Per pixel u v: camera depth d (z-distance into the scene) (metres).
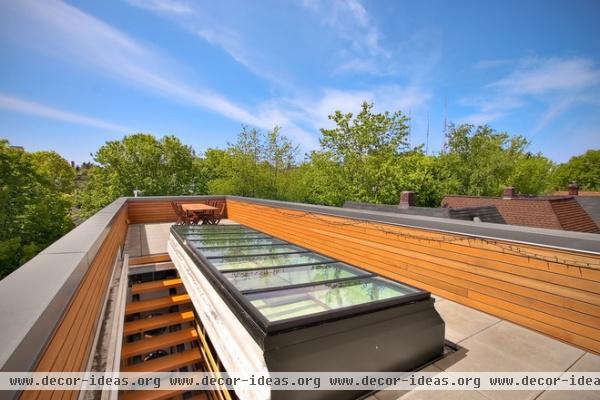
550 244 2.76
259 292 2.29
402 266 4.32
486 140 25.27
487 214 8.81
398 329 2.28
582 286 2.57
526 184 29.08
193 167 30.17
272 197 17.80
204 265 3.22
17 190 18.17
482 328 3.01
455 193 21.94
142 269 5.49
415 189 17.22
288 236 7.25
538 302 2.88
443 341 2.54
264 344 1.75
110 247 4.05
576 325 2.62
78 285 1.79
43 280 1.50
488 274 3.30
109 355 2.43
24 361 0.95
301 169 18.30
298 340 1.85
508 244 3.11
